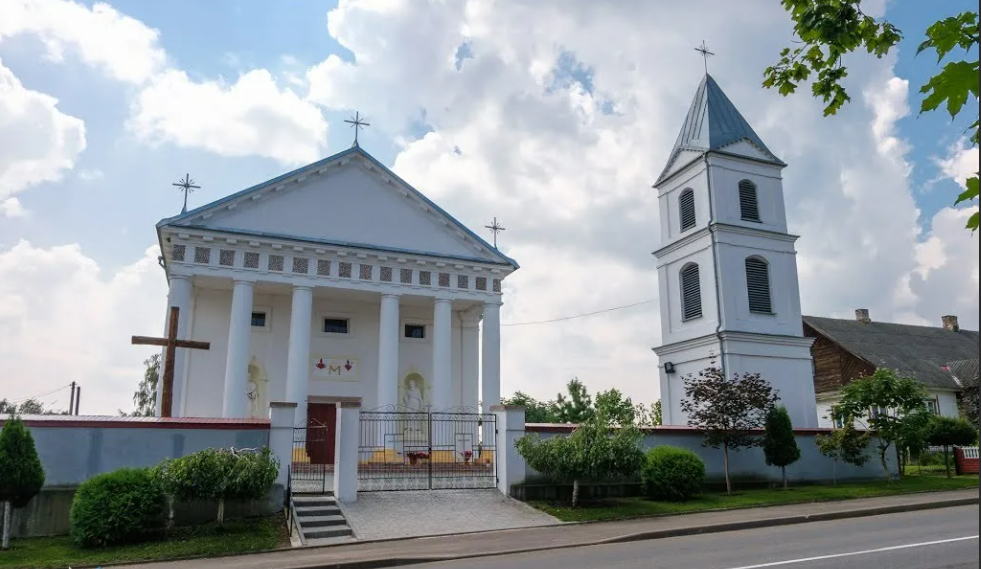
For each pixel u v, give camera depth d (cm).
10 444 1692
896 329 5588
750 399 2658
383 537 1816
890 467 3091
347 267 3231
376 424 3094
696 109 3931
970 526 1759
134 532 1708
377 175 3391
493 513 2103
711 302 3534
